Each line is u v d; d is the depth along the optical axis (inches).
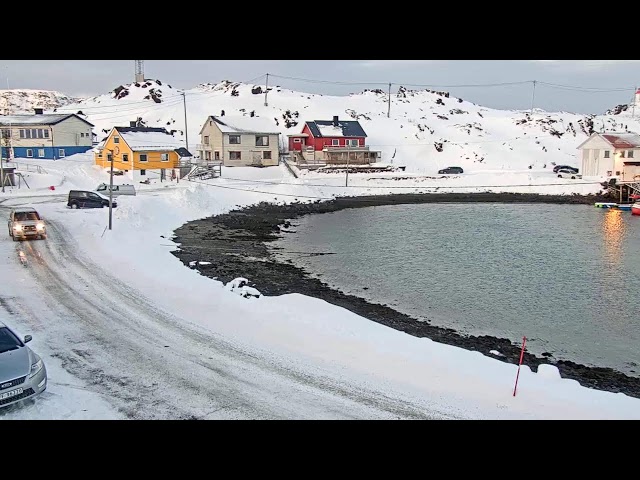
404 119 4259.4
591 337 786.8
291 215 2017.7
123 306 750.5
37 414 447.8
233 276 1055.0
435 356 607.8
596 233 1674.5
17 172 2107.5
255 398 482.3
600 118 4731.8
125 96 4933.6
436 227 1772.9
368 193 2650.1
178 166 2578.7
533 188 2748.5
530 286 1052.5
